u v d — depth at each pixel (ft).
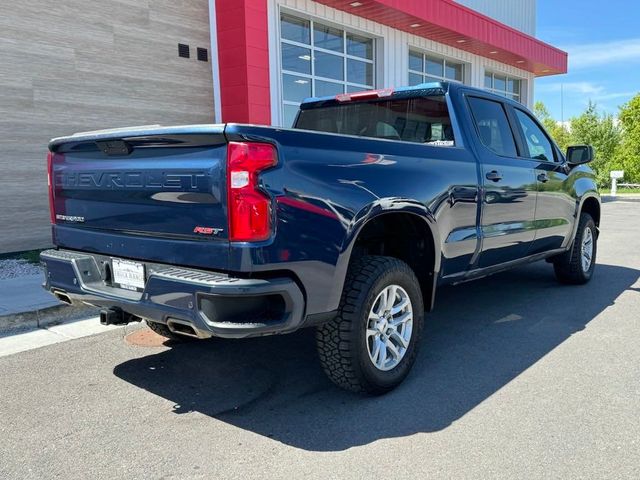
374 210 11.02
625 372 12.81
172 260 10.25
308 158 10.02
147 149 10.52
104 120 29.17
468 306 18.85
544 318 17.30
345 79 42.09
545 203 17.92
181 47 32.48
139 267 10.86
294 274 9.76
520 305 18.88
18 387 12.42
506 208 15.76
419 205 12.22
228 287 9.07
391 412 10.98
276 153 9.51
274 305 9.77
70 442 10.02
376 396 11.73
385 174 11.57
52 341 15.56
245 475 8.87
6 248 25.90
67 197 12.51
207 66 33.96
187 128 9.57
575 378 12.50
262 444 9.84
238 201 9.23
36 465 9.27
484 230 14.90
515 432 10.09
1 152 25.46
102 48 28.78
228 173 9.28
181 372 13.26
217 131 9.24
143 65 30.68
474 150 14.79
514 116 17.44
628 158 103.76
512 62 61.00
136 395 11.98
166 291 9.78
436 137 15.08
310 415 10.93
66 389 12.32
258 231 9.29
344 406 11.30
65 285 12.12
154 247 10.51
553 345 14.76
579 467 8.92
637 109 100.94
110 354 14.51
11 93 25.57
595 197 21.75
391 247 13.57
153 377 12.96
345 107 17.21
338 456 9.38
